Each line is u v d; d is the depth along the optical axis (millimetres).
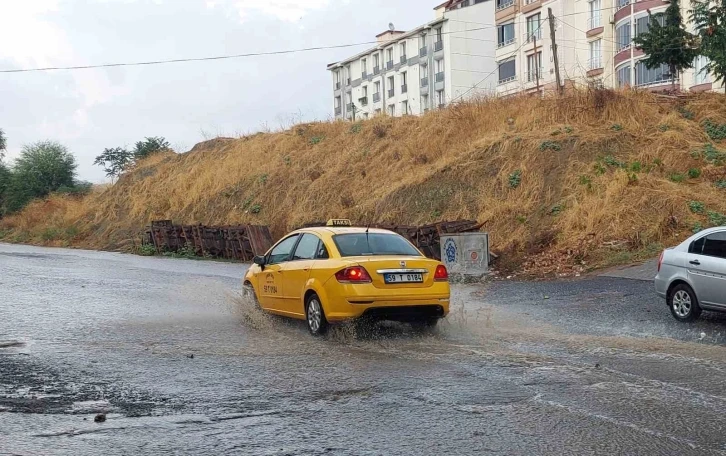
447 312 10430
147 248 33250
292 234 12141
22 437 5922
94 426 6230
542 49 57969
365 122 36875
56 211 48281
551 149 23125
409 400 6996
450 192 24250
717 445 5617
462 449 5578
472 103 30594
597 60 52938
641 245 18125
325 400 7043
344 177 31234
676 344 9703
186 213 37938
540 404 6801
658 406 6695
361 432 6023
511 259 19562
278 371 8305
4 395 7250
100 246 39219
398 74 78312
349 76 89188
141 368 8492
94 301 14875
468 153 25469
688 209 18828
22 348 9750
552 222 20484
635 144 22781
